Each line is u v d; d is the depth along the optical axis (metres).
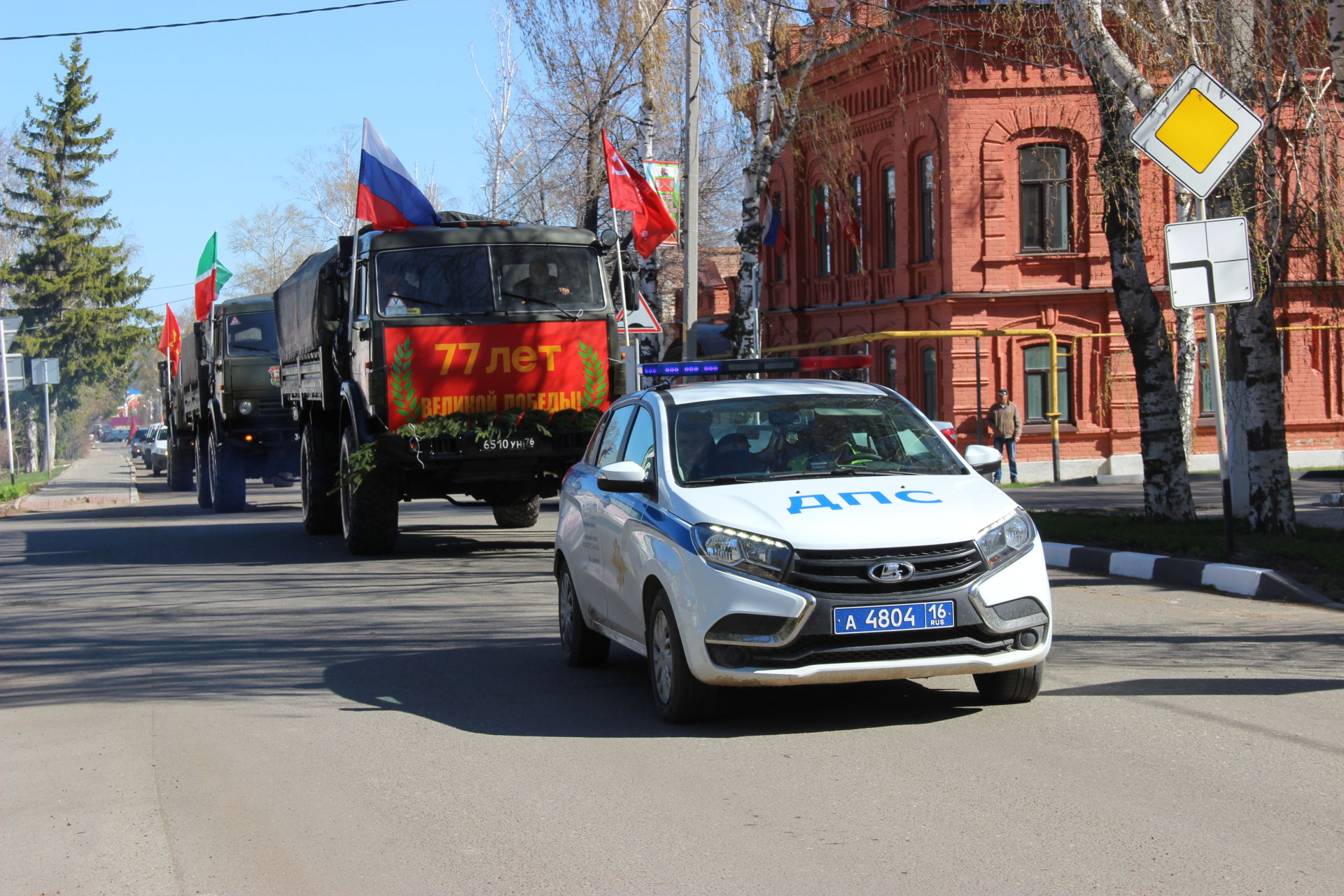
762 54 24.25
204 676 8.93
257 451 25.92
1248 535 12.86
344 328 15.84
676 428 7.56
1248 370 13.06
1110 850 4.74
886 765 5.98
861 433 7.60
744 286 24.61
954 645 6.37
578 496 8.64
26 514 28.77
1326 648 8.49
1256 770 5.73
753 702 7.38
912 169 29.30
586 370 14.88
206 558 16.53
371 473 14.79
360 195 15.02
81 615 12.09
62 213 69.38
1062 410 28.34
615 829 5.23
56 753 6.89
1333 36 11.36
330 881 4.77
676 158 30.72
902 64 29.17
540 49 26.56
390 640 10.05
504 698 7.88
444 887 4.66
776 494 6.79
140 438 77.25
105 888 4.79
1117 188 14.03
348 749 6.75
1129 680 7.63
